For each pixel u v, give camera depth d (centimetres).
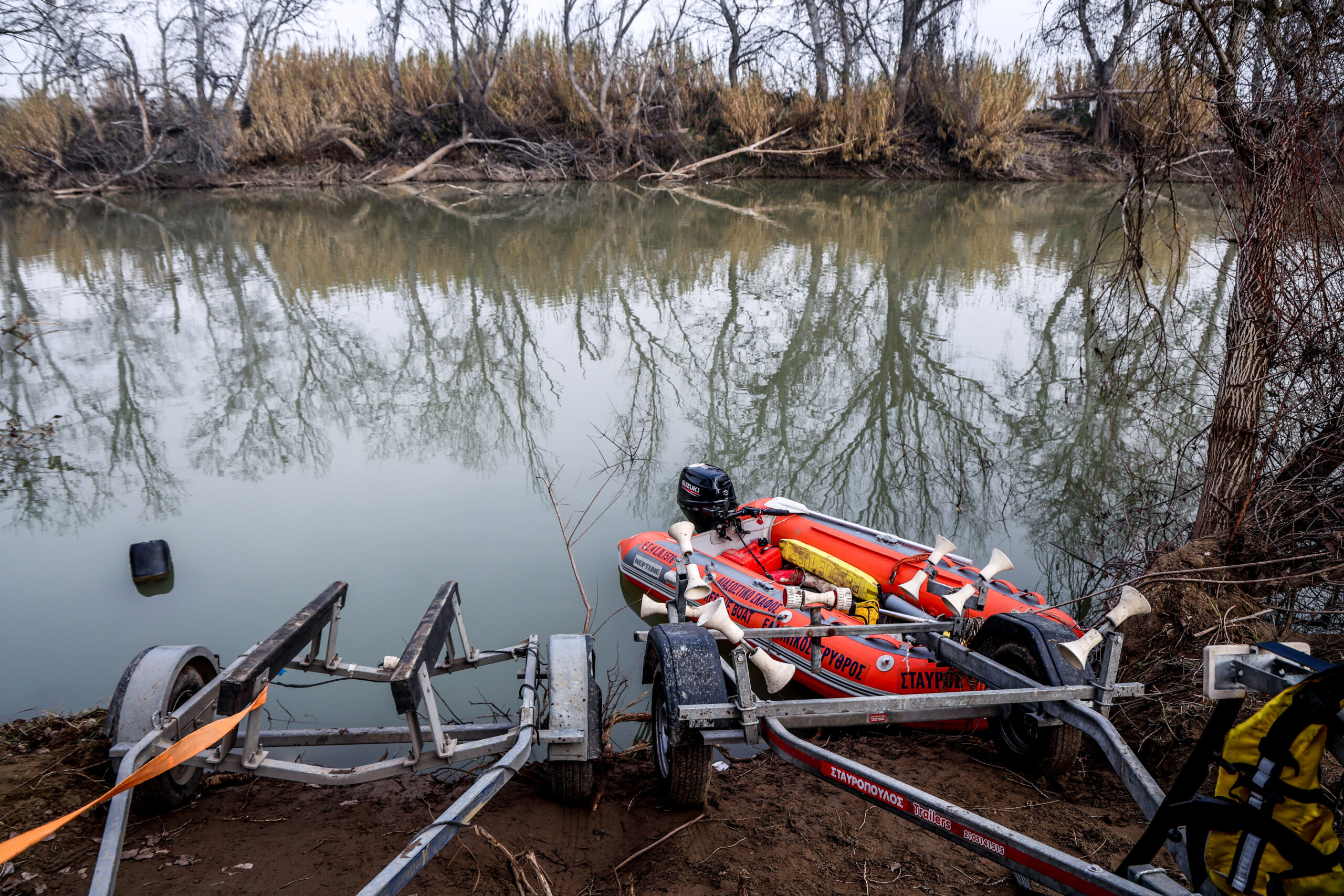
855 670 516
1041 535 759
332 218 2570
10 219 2544
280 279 1720
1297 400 532
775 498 741
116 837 237
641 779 394
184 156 3419
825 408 1060
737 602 596
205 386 1124
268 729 490
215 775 376
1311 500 532
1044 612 512
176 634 590
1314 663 202
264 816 345
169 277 1742
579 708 342
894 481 873
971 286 1581
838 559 610
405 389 1117
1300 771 189
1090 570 693
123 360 1223
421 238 2186
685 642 345
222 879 299
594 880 309
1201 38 504
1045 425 982
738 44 3678
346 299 1555
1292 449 551
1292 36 495
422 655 311
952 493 843
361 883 299
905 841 333
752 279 1680
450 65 3609
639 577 677
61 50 2630
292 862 311
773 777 398
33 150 3167
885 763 407
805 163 3588
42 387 1116
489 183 3459
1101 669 323
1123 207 585
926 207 2714
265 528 757
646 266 1814
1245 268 529
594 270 1775
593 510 805
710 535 702
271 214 2656
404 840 328
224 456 921
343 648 571
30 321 1134
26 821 324
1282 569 509
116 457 913
